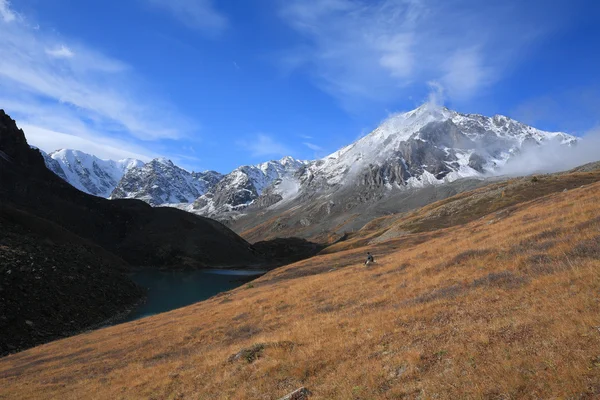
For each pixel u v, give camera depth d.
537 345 9.47
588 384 7.26
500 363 9.15
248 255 178.25
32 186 153.50
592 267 13.97
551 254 18.27
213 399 13.45
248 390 13.23
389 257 44.25
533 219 29.88
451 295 17.45
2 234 65.38
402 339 13.58
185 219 187.25
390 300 21.06
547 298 12.64
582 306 10.80
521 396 7.69
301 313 25.39
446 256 27.08
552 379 7.77
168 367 19.55
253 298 36.84
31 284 51.75
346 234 185.12
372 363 12.17
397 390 9.85
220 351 20.05
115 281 76.88
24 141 176.12
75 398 18.08
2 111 176.50
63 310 52.59
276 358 15.40
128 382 18.73
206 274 137.00
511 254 21.31
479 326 12.19
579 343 8.81
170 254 157.38
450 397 8.54
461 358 10.25
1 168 149.62
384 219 179.12
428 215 96.88
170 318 39.44
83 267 71.31
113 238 158.50
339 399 10.44
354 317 19.34
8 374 27.25
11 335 42.00
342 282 32.12
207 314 35.28
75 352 31.09
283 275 56.12
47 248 69.81
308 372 13.40
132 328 37.84
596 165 141.88
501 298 14.59
